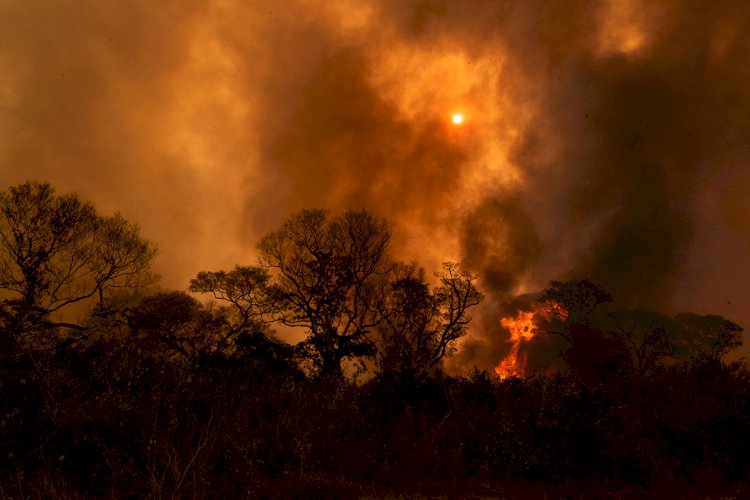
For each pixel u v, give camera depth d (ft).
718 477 24.09
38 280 87.86
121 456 21.48
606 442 26.45
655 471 24.62
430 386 36.17
